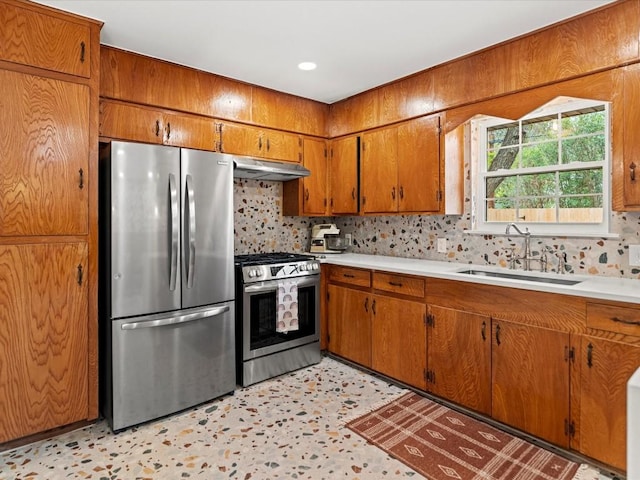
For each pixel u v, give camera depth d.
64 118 2.21
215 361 2.74
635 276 2.31
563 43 2.31
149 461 2.03
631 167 2.08
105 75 2.64
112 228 2.29
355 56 2.82
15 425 2.10
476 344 2.45
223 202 2.77
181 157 2.54
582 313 2.00
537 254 2.73
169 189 2.48
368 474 1.92
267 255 3.63
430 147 3.08
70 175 2.24
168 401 2.51
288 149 3.67
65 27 2.22
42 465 1.99
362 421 2.43
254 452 2.11
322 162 3.95
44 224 2.16
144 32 2.46
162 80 2.88
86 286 2.30
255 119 3.41
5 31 2.04
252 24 2.36
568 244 2.58
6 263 2.06
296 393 2.85
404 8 2.18
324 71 3.11
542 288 2.12
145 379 2.41
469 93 2.79
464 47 2.68
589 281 2.25
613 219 2.40
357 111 3.69
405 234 3.63
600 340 1.93
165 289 2.48
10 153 2.06
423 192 3.14
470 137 3.13
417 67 3.03
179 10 2.20
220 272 2.76
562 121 2.69
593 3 2.12
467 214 3.15
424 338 2.75
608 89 2.16
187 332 2.59
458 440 2.21
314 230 4.12
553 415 2.11
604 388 1.92
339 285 3.48
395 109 3.33
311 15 2.26
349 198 3.79
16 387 2.10
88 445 2.18
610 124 2.41
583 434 2.00
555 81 2.36
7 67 2.05
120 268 2.31
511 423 2.29
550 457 2.05
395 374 2.97
